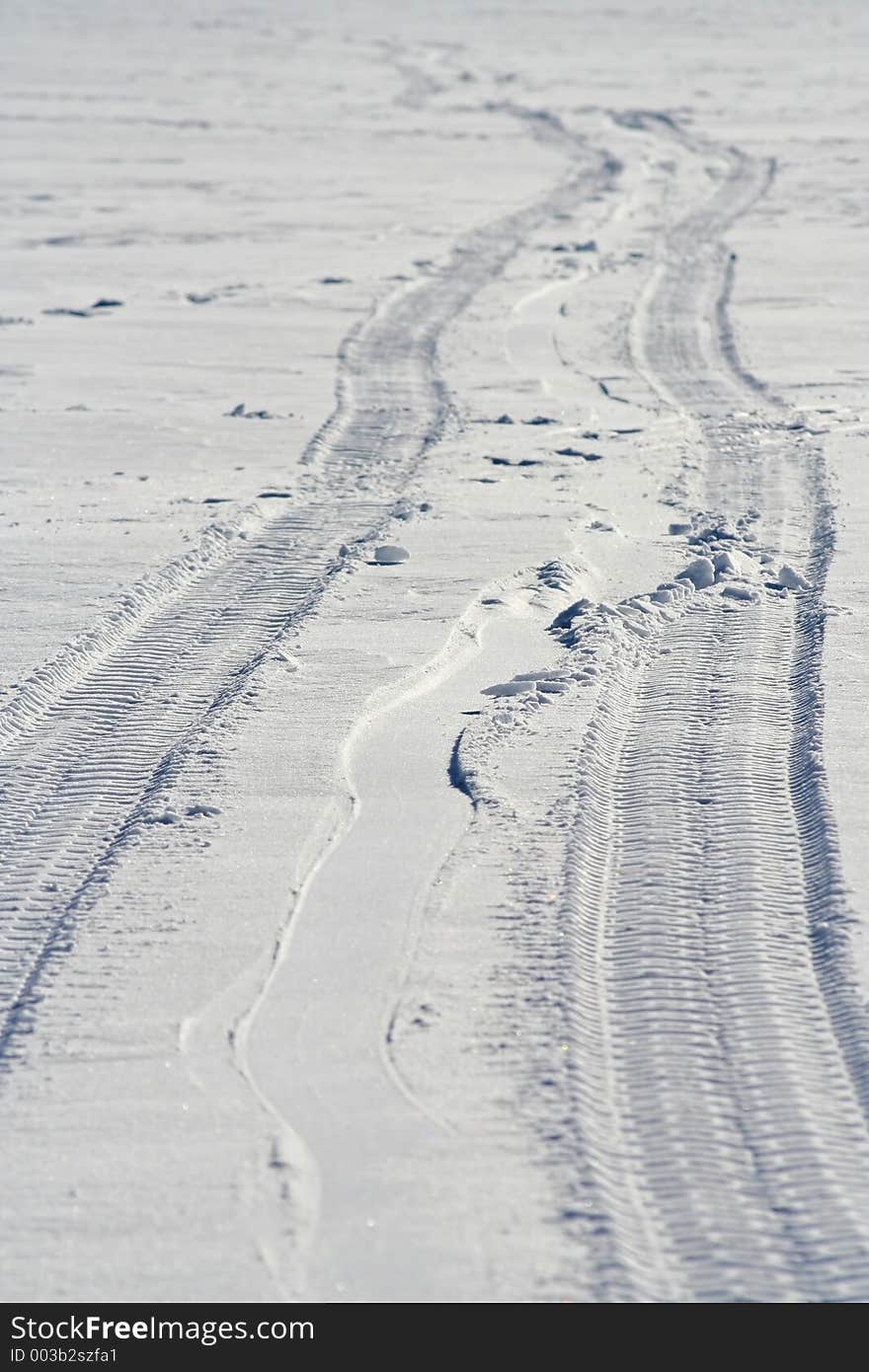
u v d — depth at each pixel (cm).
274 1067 1384
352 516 3177
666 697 2188
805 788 1875
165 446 3759
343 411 4109
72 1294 1141
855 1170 1236
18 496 3334
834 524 2961
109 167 8694
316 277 5853
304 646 2400
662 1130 1290
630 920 1606
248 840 1794
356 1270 1148
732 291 5547
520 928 1588
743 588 2616
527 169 8800
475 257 6300
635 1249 1163
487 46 16975
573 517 3106
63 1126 1316
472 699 2203
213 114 11062
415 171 8688
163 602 2667
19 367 4534
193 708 2216
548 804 1850
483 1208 1202
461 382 4406
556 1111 1309
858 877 1648
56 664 2350
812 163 8775
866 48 16300
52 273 5912
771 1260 1149
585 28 19650
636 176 8462
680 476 3447
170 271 5959
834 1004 1449
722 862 1714
